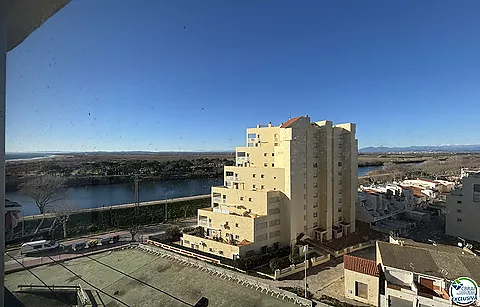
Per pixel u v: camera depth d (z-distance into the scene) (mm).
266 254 27906
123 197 47531
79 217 33500
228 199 33250
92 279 21844
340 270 25594
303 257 27750
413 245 24062
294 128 31484
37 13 3004
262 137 36469
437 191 56031
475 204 33500
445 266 19188
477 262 19125
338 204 36469
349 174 36969
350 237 34719
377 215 40375
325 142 34688
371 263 20781
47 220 26594
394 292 18500
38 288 12203
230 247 27234
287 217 30375
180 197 56188
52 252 24594
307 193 33000
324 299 20266
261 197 30094
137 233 37156
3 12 2645
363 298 19891
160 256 28359
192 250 29938
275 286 22297
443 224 40469
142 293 20391
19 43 3201
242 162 37281
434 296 17438
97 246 30875
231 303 19547
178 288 21469
